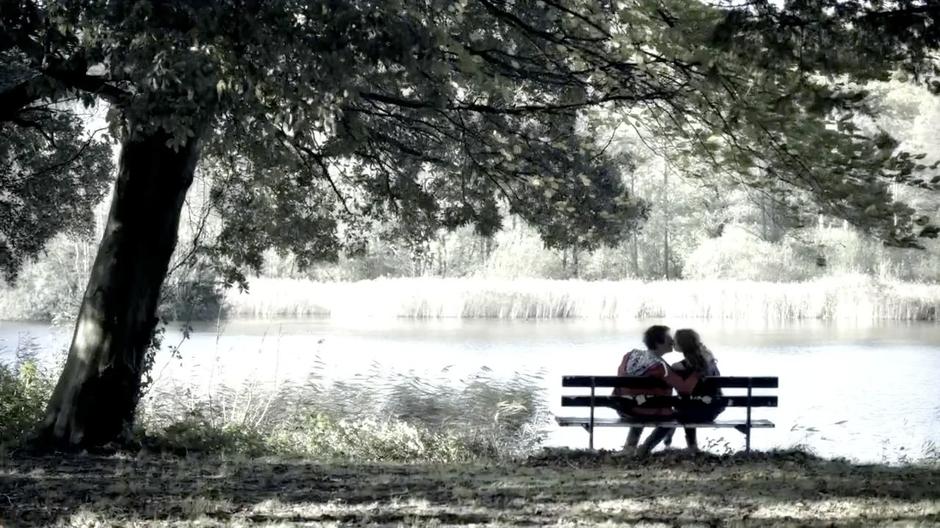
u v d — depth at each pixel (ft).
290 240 57.47
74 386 40.37
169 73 26.78
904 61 31.50
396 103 41.04
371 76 30.40
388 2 27.04
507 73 41.91
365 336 114.73
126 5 26.20
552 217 53.57
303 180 54.29
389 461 46.29
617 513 27.25
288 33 26.32
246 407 55.88
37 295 133.59
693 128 40.86
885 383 79.92
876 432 59.26
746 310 142.61
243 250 56.39
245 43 26.71
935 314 143.13
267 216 55.72
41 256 132.87
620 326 130.93
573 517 26.55
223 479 33.37
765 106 34.88
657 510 27.71
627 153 58.70
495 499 29.53
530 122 52.19
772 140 36.65
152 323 41.86
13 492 29.60
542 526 25.43
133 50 27.50
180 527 24.90
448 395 66.18
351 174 59.00
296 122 27.48
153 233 41.16
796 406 69.36
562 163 52.08
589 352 100.12
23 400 46.98
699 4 33.60
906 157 35.60
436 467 39.42
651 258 209.77
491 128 50.21
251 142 33.40
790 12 30.14
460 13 36.22
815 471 37.45
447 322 136.15
